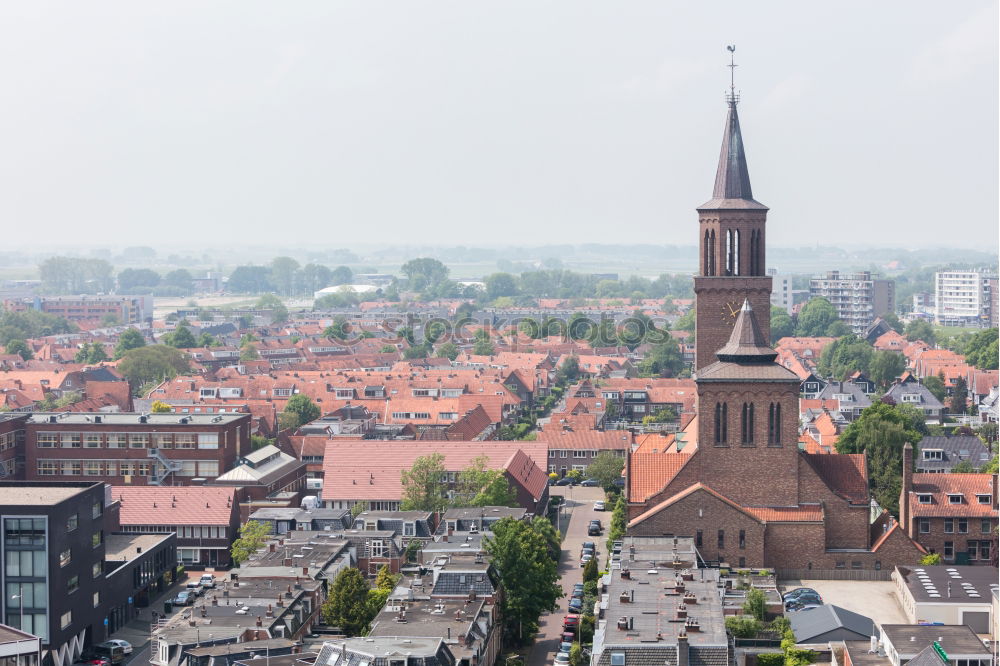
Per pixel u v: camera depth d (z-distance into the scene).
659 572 196.38
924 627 174.75
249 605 195.88
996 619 197.75
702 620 170.50
